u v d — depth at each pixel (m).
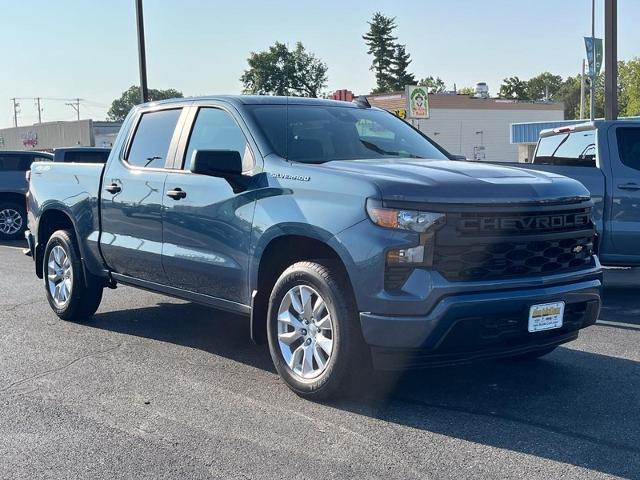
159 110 6.71
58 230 7.71
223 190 5.66
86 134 49.09
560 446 4.36
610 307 8.40
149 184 6.38
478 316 4.57
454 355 4.70
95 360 6.21
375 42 87.62
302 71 65.19
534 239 4.82
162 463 4.18
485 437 4.50
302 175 5.15
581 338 6.91
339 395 5.01
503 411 4.95
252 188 5.46
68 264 7.53
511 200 4.75
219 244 5.70
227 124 5.98
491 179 4.91
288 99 6.29
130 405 5.11
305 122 5.99
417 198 4.59
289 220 5.08
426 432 4.58
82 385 5.56
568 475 3.98
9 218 16.97
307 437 4.52
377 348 4.67
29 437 4.58
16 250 14.75
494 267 4.72
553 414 4.89
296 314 5.20
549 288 4.85
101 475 4.04
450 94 64.50
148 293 9.23
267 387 5.46
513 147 65.81
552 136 9.98
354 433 4.57
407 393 5.29
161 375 5.79
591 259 5.33
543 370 5.87
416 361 4.68
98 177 7.04
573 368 5.93
